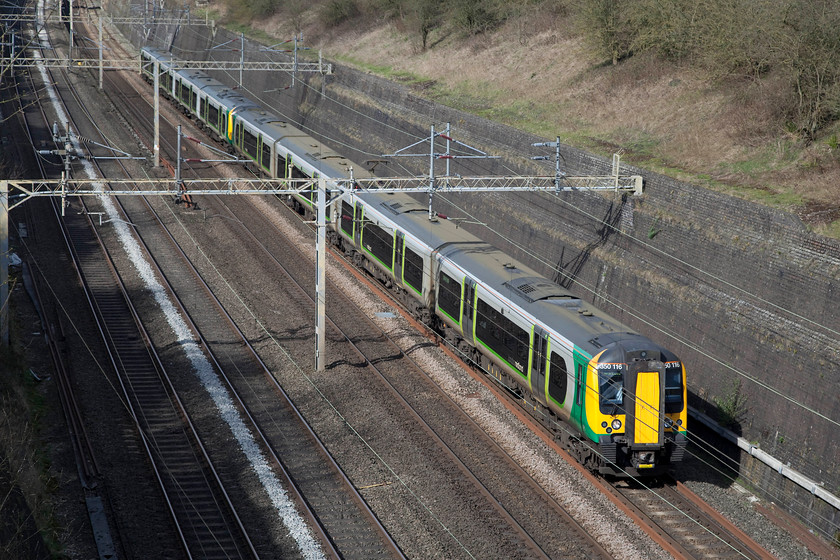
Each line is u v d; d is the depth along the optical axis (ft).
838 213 240.94
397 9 645.92
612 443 207.72
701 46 378.32
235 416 236.22
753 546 190.90
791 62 311.27
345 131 506.48
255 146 456.45
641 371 205.98
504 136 371.76
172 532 185.06
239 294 323.37
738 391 240.32
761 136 318.86
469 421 237.45
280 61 632.38
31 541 170.40
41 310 297.94
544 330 228.84
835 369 212.64
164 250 364.38
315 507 195.31
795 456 219.41
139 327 291.79
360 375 264.11
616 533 190.08
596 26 446.60
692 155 327.88
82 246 364.99
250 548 178.29
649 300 279.28
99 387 250.16
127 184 448.24
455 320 276.82
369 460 216.13
